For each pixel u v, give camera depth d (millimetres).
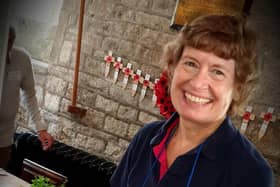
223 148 908
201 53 833
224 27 826
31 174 1886
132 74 3455
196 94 843
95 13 3598
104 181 2992
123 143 3564
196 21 875
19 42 3992
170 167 947
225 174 884
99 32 3594
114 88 3566
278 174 2924
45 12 3914
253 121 2971
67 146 3260
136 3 3396
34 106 2629
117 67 3516
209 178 895
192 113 872
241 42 825
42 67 3887
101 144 3654
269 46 2885
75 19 3703
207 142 917
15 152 3250
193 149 930
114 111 3586
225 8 2949
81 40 3643
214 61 824
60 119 3832
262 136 2939
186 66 875
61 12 3762
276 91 2887
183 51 906
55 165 3125
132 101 3500
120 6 3475
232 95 884
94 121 3678
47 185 1498
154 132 1126
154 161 1039
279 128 2906
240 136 951
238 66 836
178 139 1022
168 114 1104
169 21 3271
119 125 3572
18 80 2402
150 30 3359
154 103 3400
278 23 2857
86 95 3703
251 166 865
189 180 910
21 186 1768
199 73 839
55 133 3855
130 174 1082
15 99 2418
